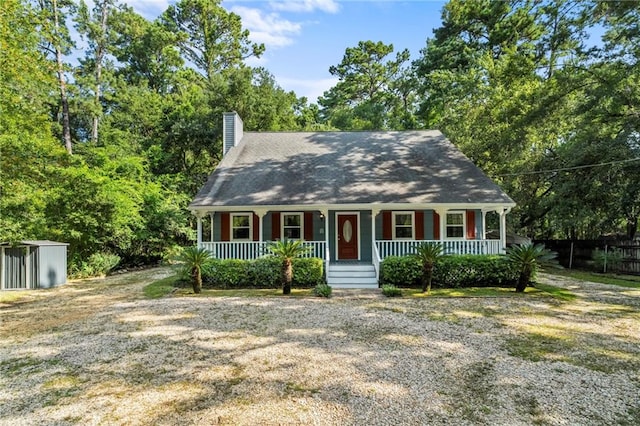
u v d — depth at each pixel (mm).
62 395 4715
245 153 17000
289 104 30734
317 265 12141
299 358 5836
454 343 6508
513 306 9250
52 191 14703
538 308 9039
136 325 7789
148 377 5211
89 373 5391
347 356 5902
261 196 13547
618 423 3973
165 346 6469
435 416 4086
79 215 15258
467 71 27172
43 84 14289
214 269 12086
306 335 6977
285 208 13102
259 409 4266
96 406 4414
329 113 44250
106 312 9031
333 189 13781
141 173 22062
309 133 18766
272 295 10820
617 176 15477
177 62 35875
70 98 25875
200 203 13266
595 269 16688
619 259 15477
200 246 13281
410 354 5980
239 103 26984
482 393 4645
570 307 9141
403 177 14453
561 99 17047
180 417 4125
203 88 31156
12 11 11102
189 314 8641
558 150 19188
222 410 4262
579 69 16500
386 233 14617
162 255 20031
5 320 8516
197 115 27438
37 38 13602
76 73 27344
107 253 17844
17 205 13406
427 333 7070
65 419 4137
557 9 17016
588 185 16062
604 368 5441
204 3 34875
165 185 24281
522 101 18844
